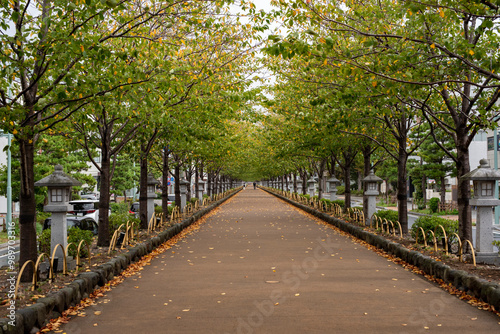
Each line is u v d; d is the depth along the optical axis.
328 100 12.63
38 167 20.44
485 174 9.78
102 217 13.23
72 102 7.84
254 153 41.28
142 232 16.23
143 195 18.20
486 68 8.14
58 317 6.32
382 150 21.61
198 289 8.31
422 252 10.98
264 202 46.25
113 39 10.08
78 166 26.84
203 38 10.77
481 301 7.02
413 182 40.50
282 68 14.00
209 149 19.20
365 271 10.03
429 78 9.09
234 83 11.70
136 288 8.42
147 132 14.59
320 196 31.81
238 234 17.86
